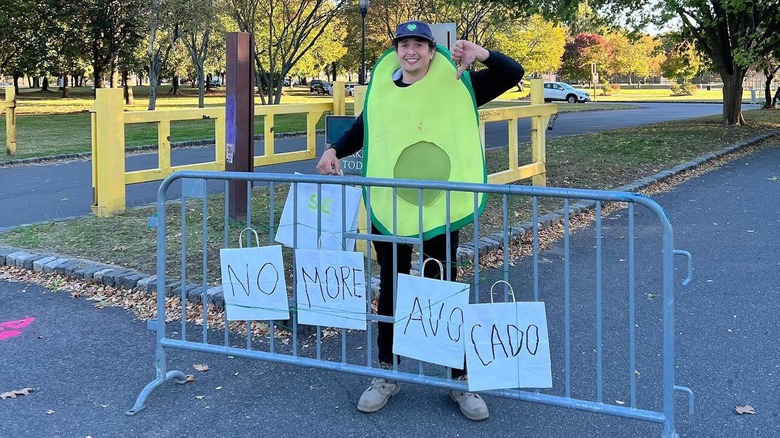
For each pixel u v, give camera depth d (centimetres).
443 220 317
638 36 2102
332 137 582
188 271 522
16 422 308
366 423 305
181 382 350
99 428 303
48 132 2019
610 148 1391
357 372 313
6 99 1416
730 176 1080
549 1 1656
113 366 372
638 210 815
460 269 550
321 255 316
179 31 2873
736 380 342
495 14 2155
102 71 3825
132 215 755
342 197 311
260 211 748
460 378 322
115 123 749
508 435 292
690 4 1794
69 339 413
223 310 454
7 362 378
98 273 520
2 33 3425
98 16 3550
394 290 310
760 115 2659
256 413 316
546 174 1037
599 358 278
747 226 711
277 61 3253
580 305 465
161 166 810
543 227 703
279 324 396
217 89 6831
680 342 394
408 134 321
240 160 682
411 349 301
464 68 301
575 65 6619
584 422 303
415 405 322
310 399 330
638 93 6594
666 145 1446
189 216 737
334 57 4747
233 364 373
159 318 343
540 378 283
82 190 998
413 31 308
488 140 1719
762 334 405
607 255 604
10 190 997
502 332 285
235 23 3022
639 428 297
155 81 3014
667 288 263
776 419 302
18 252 587
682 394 327
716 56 2045
